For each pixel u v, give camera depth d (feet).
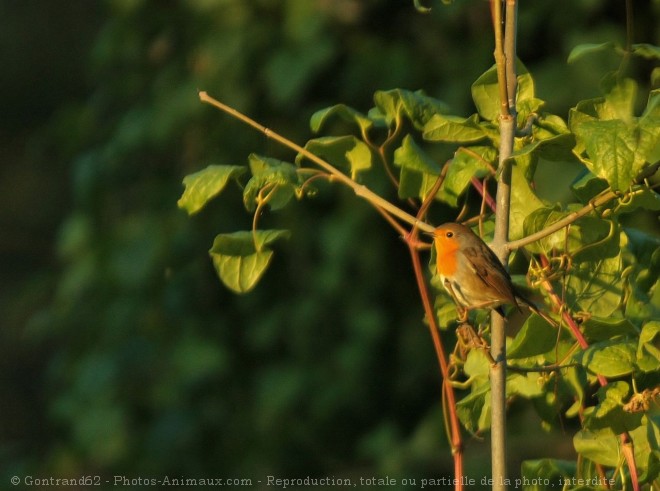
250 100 37.99
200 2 39.29
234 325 39.58
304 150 16.53
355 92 36.32
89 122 44.24
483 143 16.89
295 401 38.17
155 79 41.93
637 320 16.47
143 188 41.39
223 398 39.60
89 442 40.27
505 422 15.10
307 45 36.17
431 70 35.83
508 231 15.28
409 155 17.72
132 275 40.06
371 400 38.11
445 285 17.70
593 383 16.76
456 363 17.58
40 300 55.62
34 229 63.77
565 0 32.65
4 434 59.98
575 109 14.80
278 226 38.50
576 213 14.76
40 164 64.39
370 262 37.14
